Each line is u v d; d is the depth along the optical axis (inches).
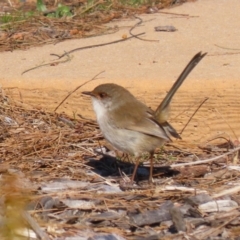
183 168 449.4
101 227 373.1
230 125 498.3
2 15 701.9
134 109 415.5
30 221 359.9
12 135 483.2
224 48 587.8
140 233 368.8
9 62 568.4
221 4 735.7
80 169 448.1
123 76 516.4
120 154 467.2
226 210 390.6
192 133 499.8
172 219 374.3
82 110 510.9
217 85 496.1
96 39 631.2
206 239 361.1
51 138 480.4
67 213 386.3
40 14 698.2
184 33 638.5
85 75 524.1
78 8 717.9
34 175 433.1
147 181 434.0
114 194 407.2
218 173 441.1
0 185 393.7
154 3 734.5
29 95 517.0
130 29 657.0
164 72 524.1
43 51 599.8
